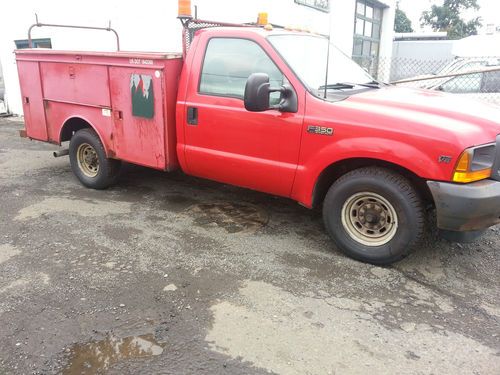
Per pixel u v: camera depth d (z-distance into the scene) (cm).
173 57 471
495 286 370
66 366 274
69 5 1045
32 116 625
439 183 346
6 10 1164
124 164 636
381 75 1792
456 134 340
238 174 452
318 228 475
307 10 1149
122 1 961
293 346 293
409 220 367
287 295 350
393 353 288
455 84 973
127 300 341
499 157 358
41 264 392
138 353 285
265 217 503
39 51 579
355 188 386
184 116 470
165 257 408
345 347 293
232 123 438
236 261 402
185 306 334
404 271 389
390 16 1767
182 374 267
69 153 604
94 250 420
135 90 495
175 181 628
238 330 307
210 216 504
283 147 413
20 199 553
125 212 515
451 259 412
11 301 337
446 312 333
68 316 321
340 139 381
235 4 942
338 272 385
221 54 448
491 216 352
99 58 518
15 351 285
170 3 901
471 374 271
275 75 417
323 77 439
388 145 360
